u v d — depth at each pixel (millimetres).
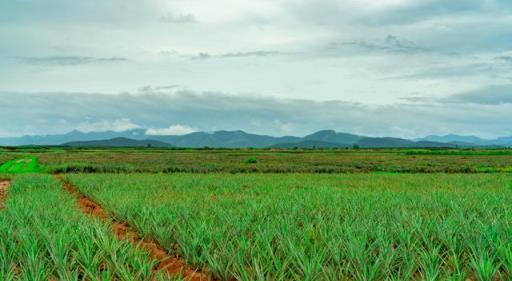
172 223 10773
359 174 44375
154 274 7906
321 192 21219
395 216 12164
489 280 6941
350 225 10727
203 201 17578
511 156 99688
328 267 7219
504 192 21781
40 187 26859
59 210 14133
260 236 9383
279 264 7293
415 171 53062
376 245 8703
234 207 15547
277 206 14805
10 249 8359
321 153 125125
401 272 7770
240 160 79000
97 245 8875
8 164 65000
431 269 6922
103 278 6965
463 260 7848
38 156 90375
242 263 7602
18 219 11398
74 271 7363
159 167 54344
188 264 8789
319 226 10305
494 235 8961
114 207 15703
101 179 32562
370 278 6801
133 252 8242
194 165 60094
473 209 14328
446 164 65938
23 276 6906
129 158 84125
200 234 9523
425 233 9445
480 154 112000
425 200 16641
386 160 81062
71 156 91500
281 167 56344
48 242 8750
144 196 20203
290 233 9547
